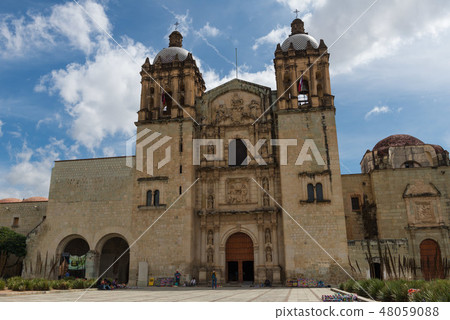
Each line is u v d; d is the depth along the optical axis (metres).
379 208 46.81
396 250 41.69
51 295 27.94
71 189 50.72
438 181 46.31
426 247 44.38
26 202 57.19
